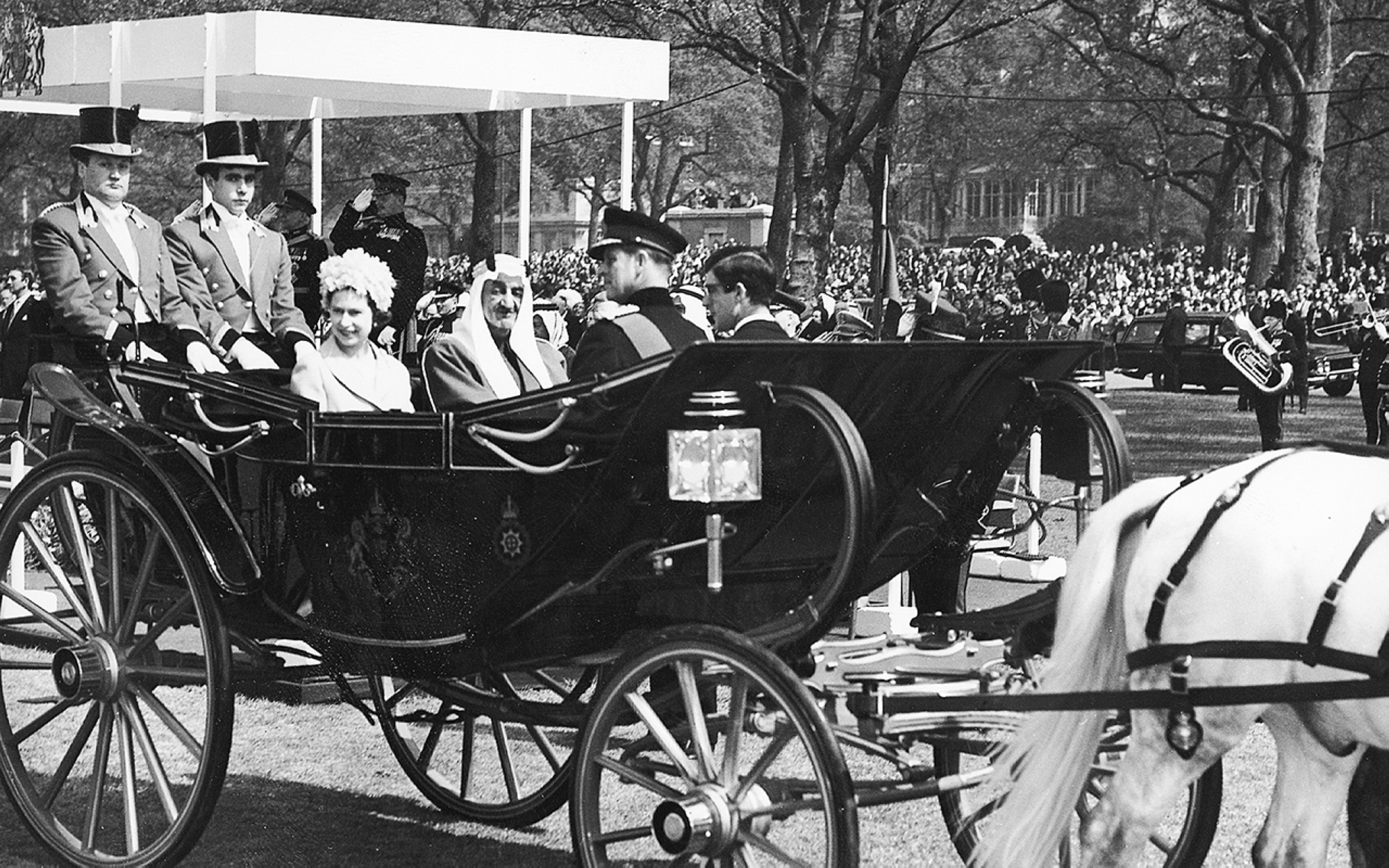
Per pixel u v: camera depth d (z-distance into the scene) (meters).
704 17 32.34
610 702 5.76
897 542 6.79
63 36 12.62
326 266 7.29
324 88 14.09
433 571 6.34
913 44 32.38
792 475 5.89
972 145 80.75
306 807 7.92
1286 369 22.14
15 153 54.72
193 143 54.47
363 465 6.38
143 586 6.97
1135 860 5.48
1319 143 44.94
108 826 7.62
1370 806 5.63
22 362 10.25
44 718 7.18
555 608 6.22
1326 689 5.09
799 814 7.63
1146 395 38.38
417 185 72.06
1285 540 5.26
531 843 7.43
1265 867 5.48
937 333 16.75
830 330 16.58
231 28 11.48
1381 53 47.44
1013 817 5.43
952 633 6.62
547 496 6.00
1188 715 5.30
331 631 6.71
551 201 96.69
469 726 7.81
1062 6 56.59
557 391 5.80
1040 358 6.63
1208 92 55.91
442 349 7.59
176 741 9.05
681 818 5.43
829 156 32.88
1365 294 43.09
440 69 12.27
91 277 8.30
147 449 7.16
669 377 5.42
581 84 13.19
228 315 8.89
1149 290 59.22
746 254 7.94
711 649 5.43
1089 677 5.55
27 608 7.35
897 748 5.78
